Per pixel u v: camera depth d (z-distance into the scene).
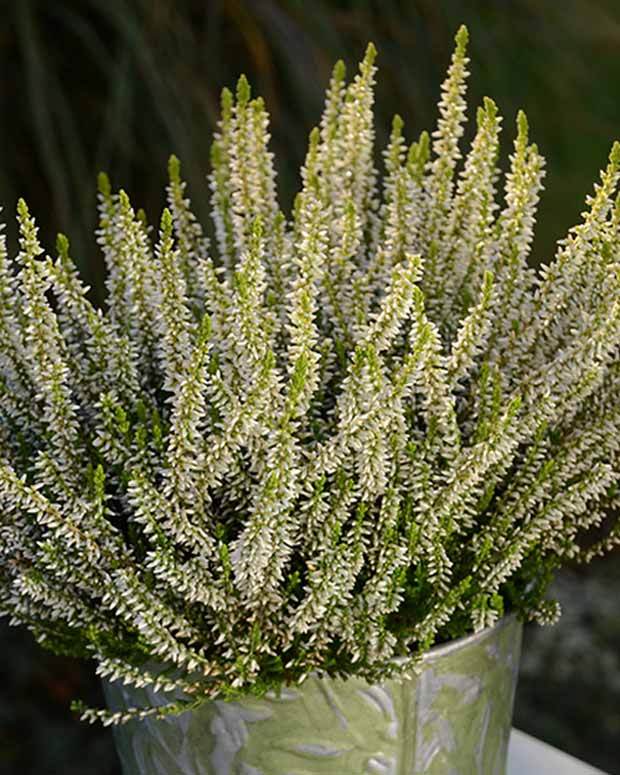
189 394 0.62
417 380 0.64
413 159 0.73
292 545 0.64
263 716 0.66
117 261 0.71
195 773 0.67
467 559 0.67
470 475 0.64
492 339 0.69
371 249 0.74
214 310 0.66
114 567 0.64
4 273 0.65
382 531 0.64
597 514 0.68
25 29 1.20
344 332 0.69
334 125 0.74
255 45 1.27
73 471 0.65
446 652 0.66
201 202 1.19
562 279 0.67
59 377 0.64
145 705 0.67
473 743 0.69
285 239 0.70
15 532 0.65
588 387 0.65
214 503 0.67
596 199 0.66
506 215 0.69
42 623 0.67
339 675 0.65
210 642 0.65
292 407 0.61
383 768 0.67
